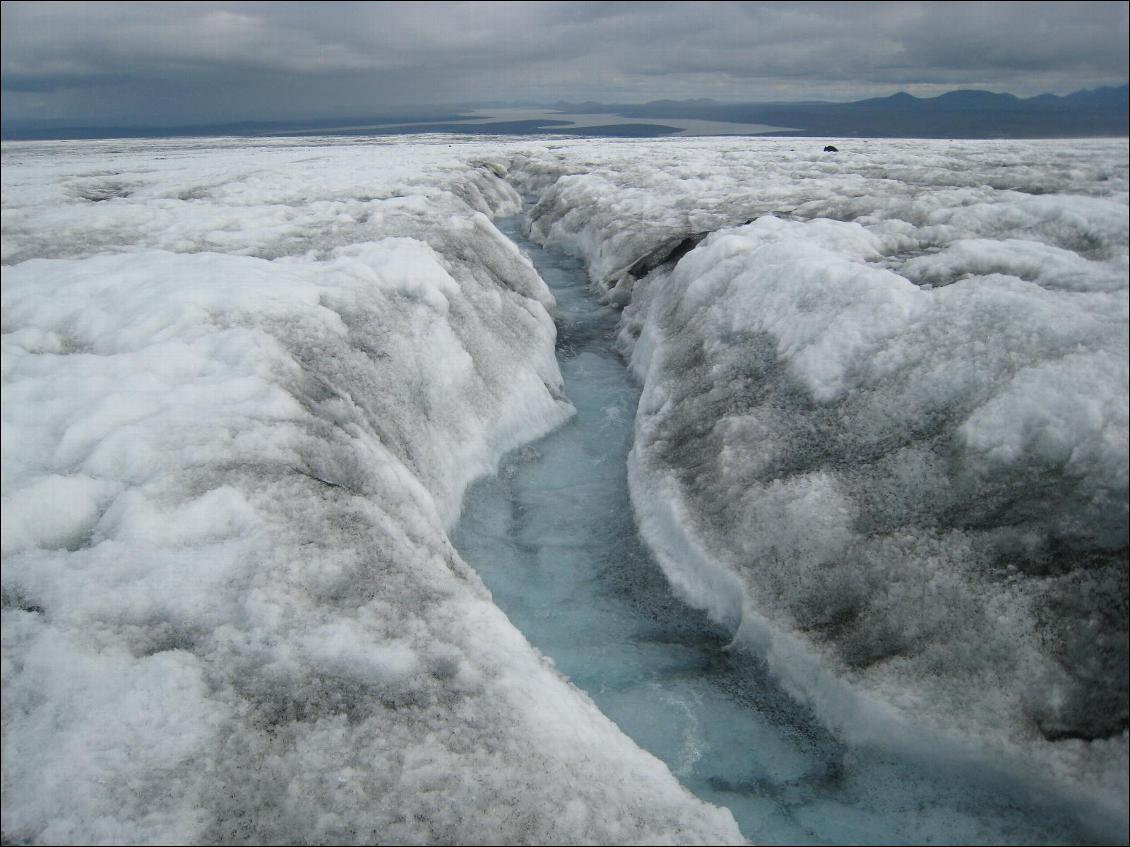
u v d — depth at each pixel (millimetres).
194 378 5789
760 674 5270
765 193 17516
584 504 7844
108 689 3449
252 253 9992
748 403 7402
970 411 5723
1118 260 7695
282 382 6051
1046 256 7598
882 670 4648
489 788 3502
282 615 4039
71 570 3998
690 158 31672
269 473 4980
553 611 6133
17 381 5328
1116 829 3762
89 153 36906
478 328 9672
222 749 3326
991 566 4723
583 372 11664
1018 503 4957
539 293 13773
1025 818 4016
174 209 13312
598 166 31125
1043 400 5320
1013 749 4094
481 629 4574
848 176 19844
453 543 6871
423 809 3314
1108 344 5574
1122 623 4156
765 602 5430
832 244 9633
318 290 7867
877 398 6371
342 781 3334
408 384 7598
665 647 5668
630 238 15859
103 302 6867
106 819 3002
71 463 4730
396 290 8898
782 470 6316
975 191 12570
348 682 3814
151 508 4391
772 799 4383
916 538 5117
